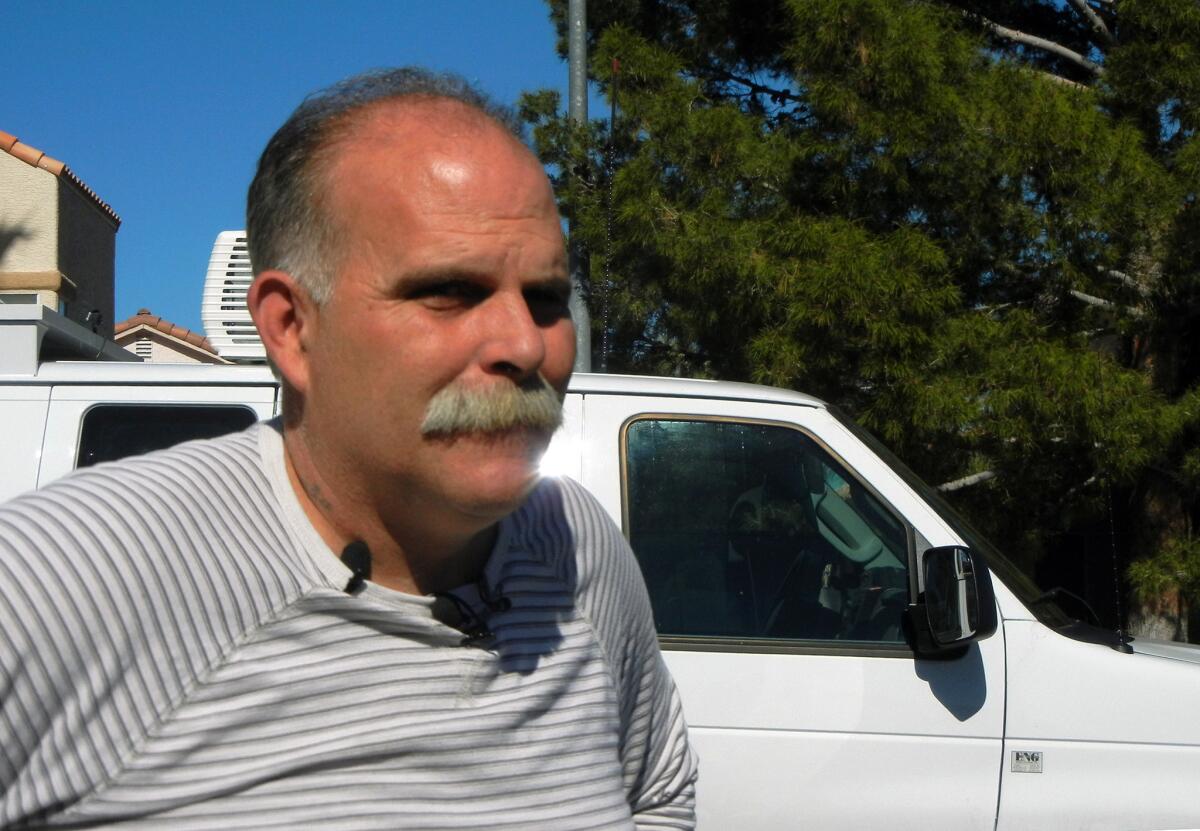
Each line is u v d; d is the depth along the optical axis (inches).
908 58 254.1
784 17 348.2
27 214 580.1
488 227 56.5
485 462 56.3
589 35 408.2
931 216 271.6
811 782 127.3
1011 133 252.8
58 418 139.1
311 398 58.8
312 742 54.7
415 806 55.9
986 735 128.6
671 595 133.5
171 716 52.7
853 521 136.8
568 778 60.9
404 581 60.4
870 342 246.4
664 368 343.9
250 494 58.1
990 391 246.8
